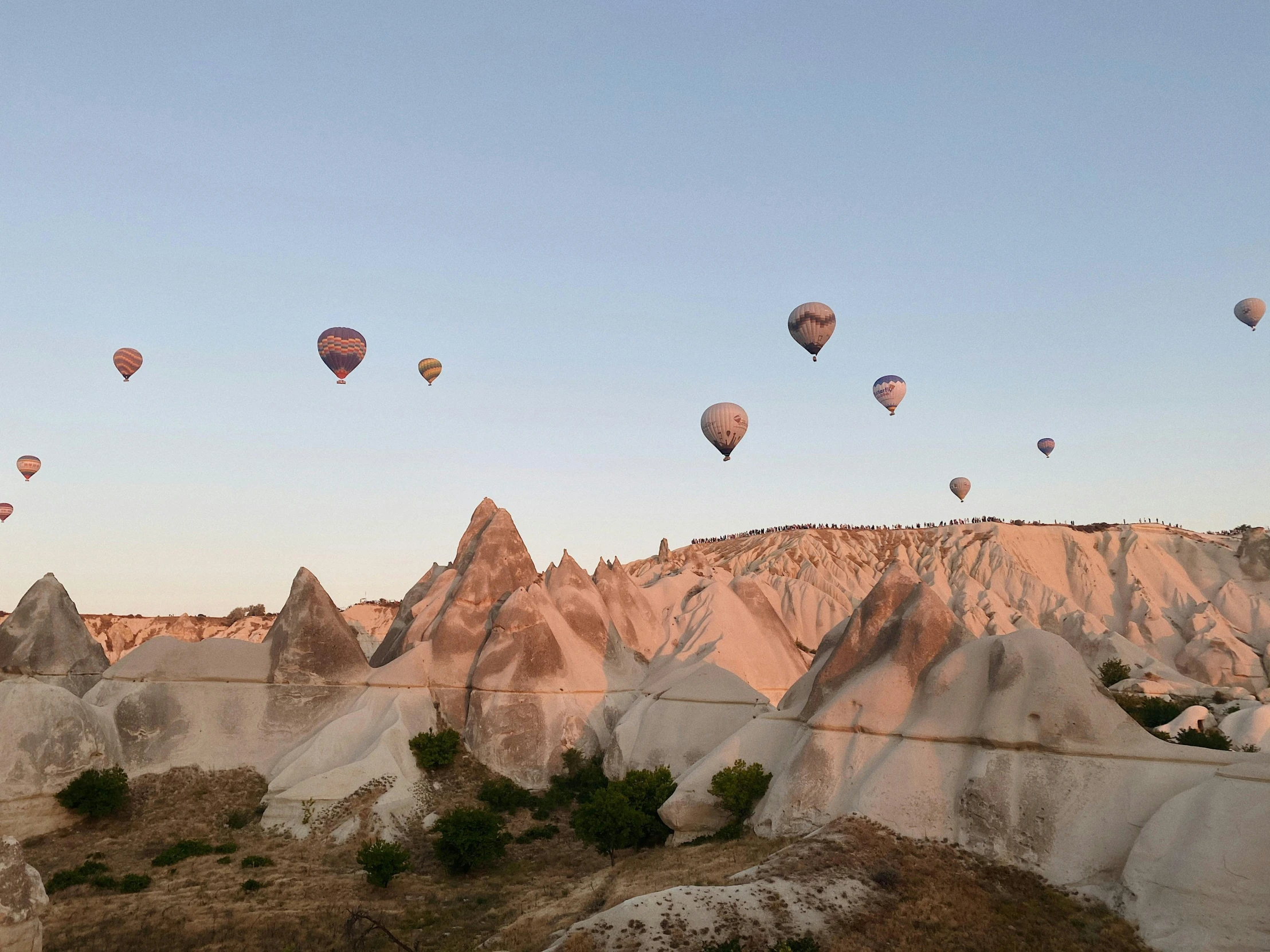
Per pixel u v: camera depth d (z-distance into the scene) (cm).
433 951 2653
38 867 3550
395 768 4519
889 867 2838
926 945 2395
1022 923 2566
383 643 6838
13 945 2380
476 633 5672
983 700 3431
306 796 4209
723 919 2381
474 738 5041
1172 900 2467
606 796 3697
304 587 5378
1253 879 2372
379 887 3331
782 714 4188
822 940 2366
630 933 2300
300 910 3019
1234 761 2962
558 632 5694
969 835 3066
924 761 3331
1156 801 2909
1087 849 2872
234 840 4000
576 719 5144
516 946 2530
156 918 2911
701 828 3778
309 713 5038
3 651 5472
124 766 4538
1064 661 3353
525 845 3978
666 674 5553
